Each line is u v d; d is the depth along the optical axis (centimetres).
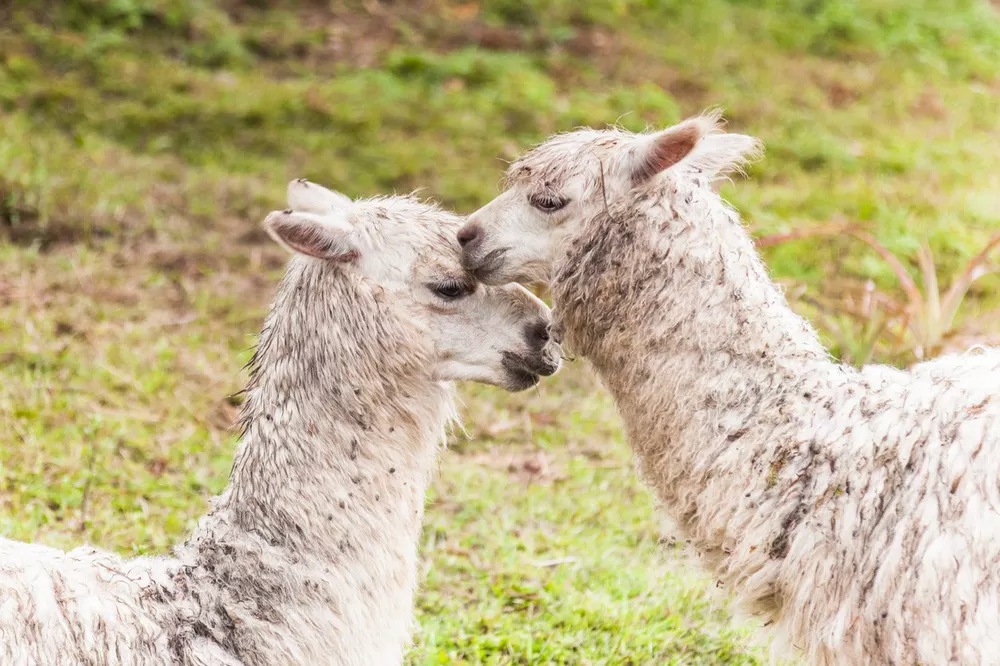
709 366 542
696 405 541
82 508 838
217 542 520
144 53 1928
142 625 484
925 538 482
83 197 1415
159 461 923
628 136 586
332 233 531
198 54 1955
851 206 1596
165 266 1309
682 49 2178
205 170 1578
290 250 525
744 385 537
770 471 522
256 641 502
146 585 500
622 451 1018
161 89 1800
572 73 2033
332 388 529
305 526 519
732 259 554
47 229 1340
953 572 473
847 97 2094
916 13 2478
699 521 548
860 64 2261
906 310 1036
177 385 1055
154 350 1106
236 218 1460
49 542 782
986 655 463
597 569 821
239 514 527
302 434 527
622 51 2127
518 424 1068
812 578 509
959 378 515
